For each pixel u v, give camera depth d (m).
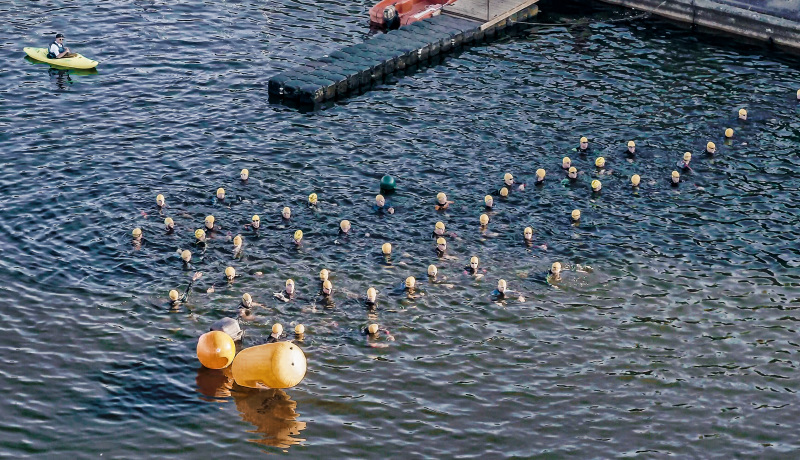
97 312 35.28
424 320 35.44
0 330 34.12
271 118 49.81
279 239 39.84
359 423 30.69
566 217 42.16
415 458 29.31
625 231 41.22
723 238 40.84
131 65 54.38
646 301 36.81
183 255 38.03
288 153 46.53
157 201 41.59
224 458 29.17
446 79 54.69
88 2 61.88
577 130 49.25
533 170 45.72
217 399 31.55
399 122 49.88
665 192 44.22
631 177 45.06
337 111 50.88
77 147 46.06
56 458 29.02
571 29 61.22
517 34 60.59
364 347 33.97
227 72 54.16
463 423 30.75
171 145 46.72
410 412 31.17
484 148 47.50
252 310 35.44
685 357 33.88
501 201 43.16
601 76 55.03
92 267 37.75
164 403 31.30
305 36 58.69
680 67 56.38
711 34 60.88
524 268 38.59
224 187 43.41
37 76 52.69
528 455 29.52
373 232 40.59
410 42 56.94
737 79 55.00
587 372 33.09
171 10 61.31
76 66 53.38
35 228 39.97
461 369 33.12
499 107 51.50
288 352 30.86
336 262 38.53
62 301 35.78
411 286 36.94
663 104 52.03
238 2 63.06
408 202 42.81
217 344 31.95
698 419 31.05
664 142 48.25
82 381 32.06
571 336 34.84
